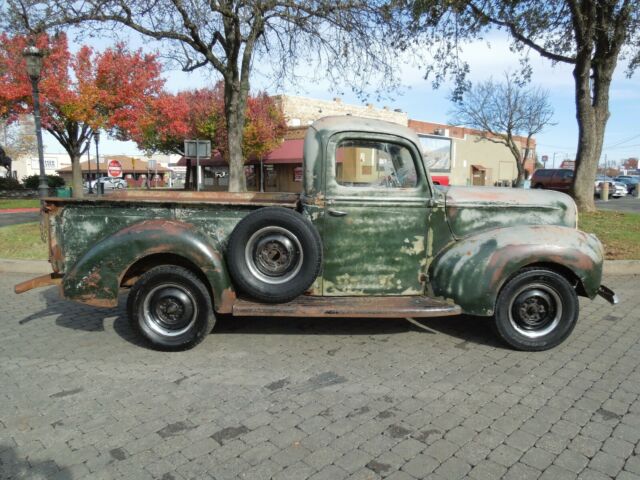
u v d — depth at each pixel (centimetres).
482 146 4484
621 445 283
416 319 525
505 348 440
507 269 412
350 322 514
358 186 441
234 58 1041
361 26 974
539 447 281
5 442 290
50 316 543
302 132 2570
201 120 2352
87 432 300
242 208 433
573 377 378
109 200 432
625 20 1133
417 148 442
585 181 1231
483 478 254
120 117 2022
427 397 345
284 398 344
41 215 439
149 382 371
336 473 258
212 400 342
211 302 427
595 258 421
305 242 412
